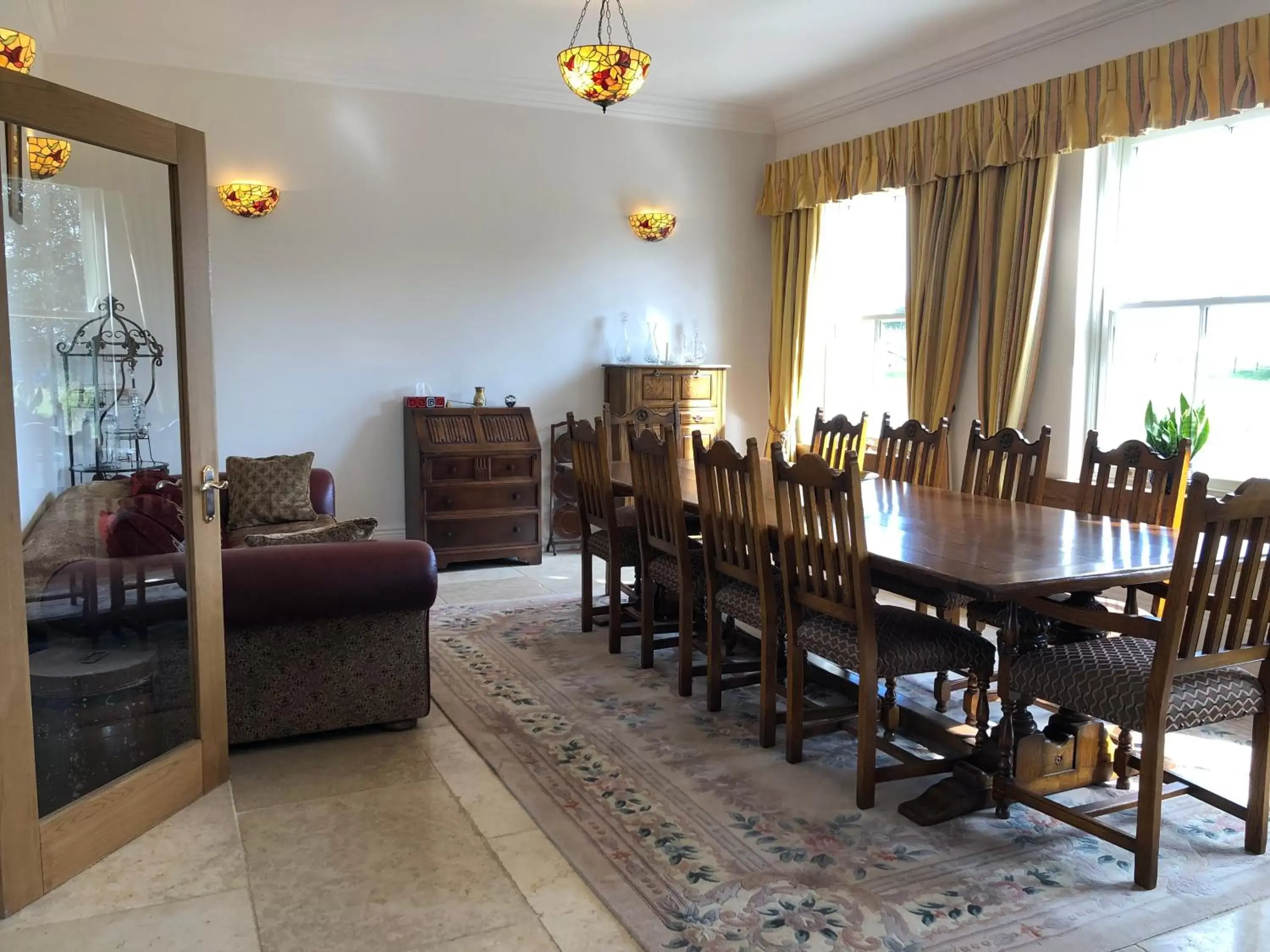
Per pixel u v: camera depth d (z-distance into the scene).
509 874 2.33
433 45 5.19
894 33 4.94
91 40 5.03
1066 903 2.21
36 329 2.49
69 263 2.53
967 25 4.82
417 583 3.01
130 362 2.62
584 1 4.50
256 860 2.39
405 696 3.17
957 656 2.70
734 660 3.85
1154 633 2.21
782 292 6.61
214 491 2.72
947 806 2.62
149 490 2.64
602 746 3.11
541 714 3.39
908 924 2.12
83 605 2.54
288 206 5.52
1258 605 2.32
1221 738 3.18
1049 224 4.65
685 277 6.60
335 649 3.06
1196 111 3.93
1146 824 2.24
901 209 5.98
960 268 5.11
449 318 5.97
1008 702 2.64
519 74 5.78
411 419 5.71
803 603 2.87
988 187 4.92
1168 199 4.42
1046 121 4.56
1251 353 4.11
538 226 6.15
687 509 3.58
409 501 5.88
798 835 2.53
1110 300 4.65
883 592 5.14
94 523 2.59
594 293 6.35
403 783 2.83
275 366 5.59
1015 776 2.64
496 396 6.14
